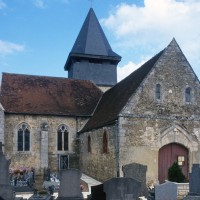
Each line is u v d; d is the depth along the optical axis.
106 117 23.17
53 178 23.36
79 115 28.67
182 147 21.64
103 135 22.75
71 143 28.36
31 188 19.84
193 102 22.12
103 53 37.16
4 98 27.94
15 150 26.66
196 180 15.28
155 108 21.16
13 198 14.51
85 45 37.06
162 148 21.25
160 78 21.61
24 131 27.17
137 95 20.92
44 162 26.77
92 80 36.66
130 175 16.83
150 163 20.50
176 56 22.28
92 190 14.25
